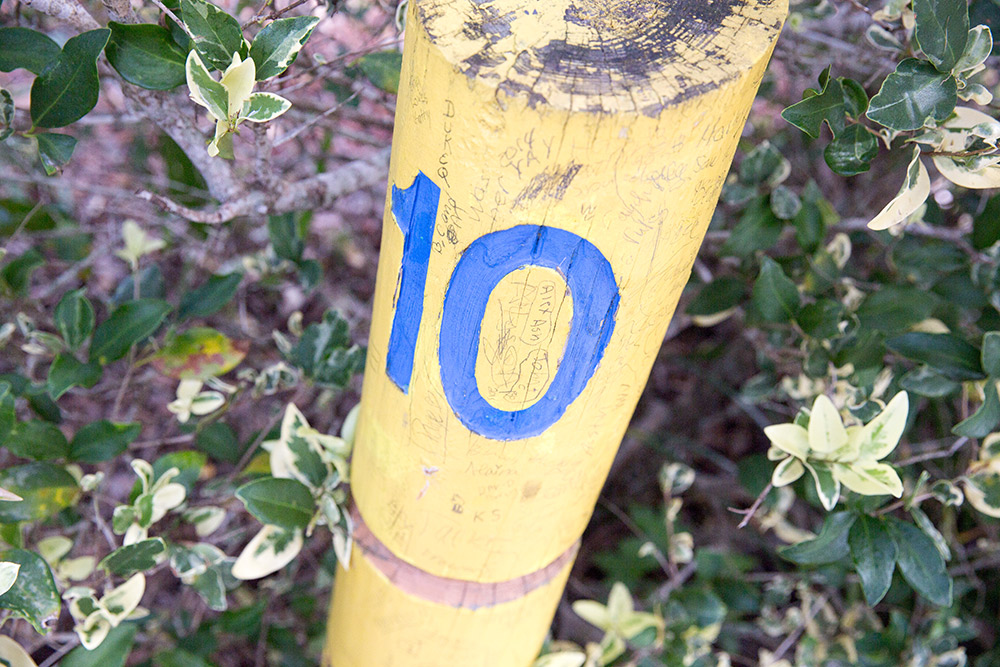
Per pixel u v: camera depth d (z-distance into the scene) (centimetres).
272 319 249
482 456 103
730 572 192
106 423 146
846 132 115
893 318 160
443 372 96
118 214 241
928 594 125
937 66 100
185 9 102
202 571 148
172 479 148
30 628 154
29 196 218
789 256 180
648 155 74
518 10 78
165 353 157
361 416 123
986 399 123
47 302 222
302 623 203
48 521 165
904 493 155
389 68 142
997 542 184
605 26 78
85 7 122
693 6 80
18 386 155
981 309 166
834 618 189
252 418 229
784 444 124
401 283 95
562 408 98
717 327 260
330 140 207
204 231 205
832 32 199
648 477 248
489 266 84
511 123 73
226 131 105
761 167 167
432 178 83
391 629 134
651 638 176
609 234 81
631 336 93
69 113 117
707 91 73
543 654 172
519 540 118
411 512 117
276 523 132
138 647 188
